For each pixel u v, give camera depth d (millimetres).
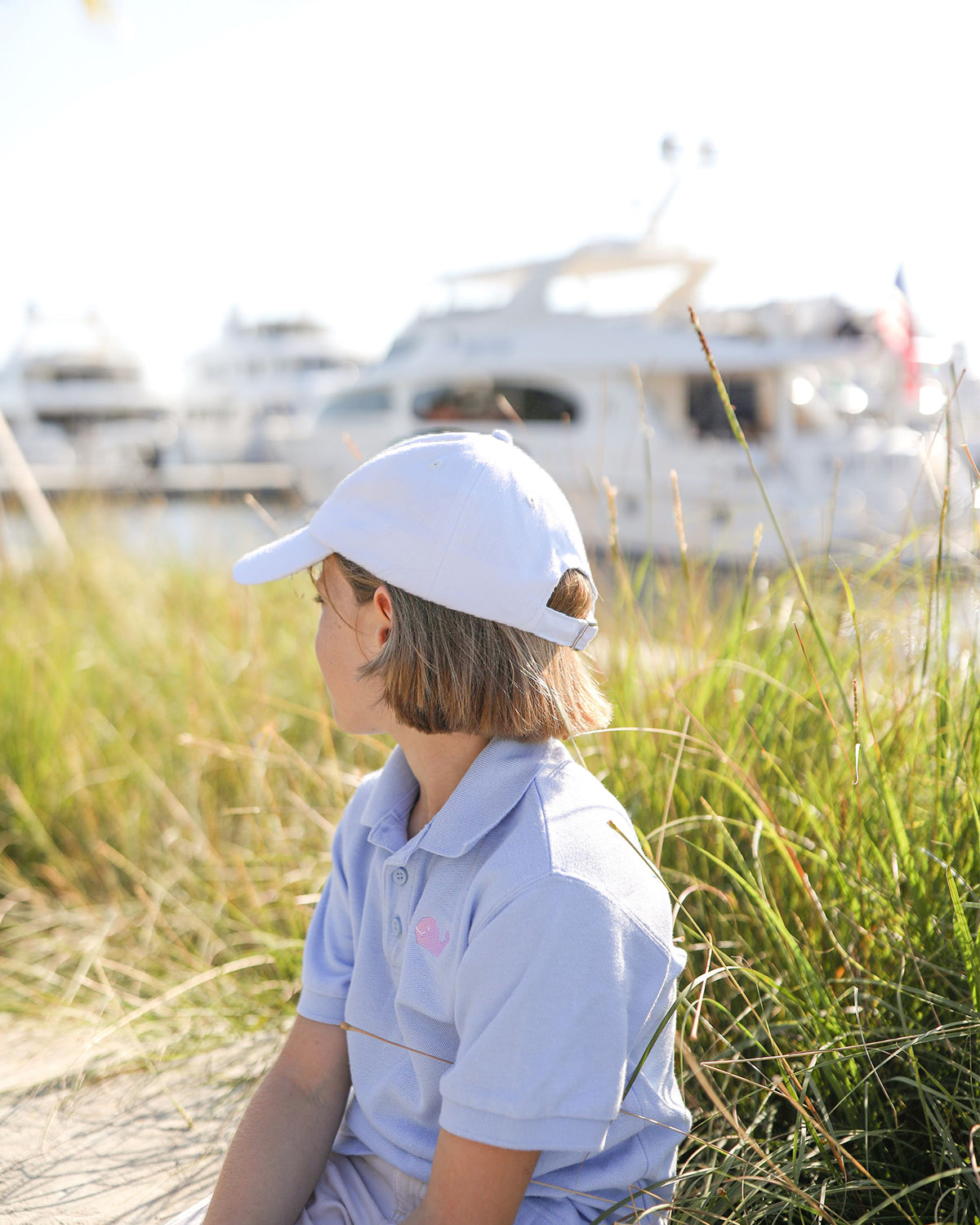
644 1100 1002
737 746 1839
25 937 2523
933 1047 1341
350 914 1165
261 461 29016
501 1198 891
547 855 922
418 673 1000
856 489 11148
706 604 2332
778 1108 1448
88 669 3494
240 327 39594
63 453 28109
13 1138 1676
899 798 1652
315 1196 1147
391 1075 1062
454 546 981
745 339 12273
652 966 944
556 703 1015
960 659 1761
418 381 13344
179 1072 1860
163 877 2627
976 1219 1168
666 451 11203
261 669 3094
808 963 1451
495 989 900
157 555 4840
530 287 12836
